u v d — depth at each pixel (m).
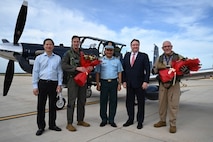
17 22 4.43
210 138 2.82
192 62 2.85
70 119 3.07
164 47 3.08
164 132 3.05
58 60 2.96
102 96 3.30
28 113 4.14
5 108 4.68
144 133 2.98
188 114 4.43
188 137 2.84
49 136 2.77
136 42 3.21
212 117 4.16
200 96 7.78
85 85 3.21
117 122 3.57
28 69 4.45
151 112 4.57
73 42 3.04
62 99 4.48
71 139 2.66
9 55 4.32
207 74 4.67
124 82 3.40
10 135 2.79
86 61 3.00
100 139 2.69
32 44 4.62
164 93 3.21
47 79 2.84
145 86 3.15
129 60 3.29
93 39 5.07
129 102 3.37
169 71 2.96
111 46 3.27
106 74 3.24
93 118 3.84
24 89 8.97
